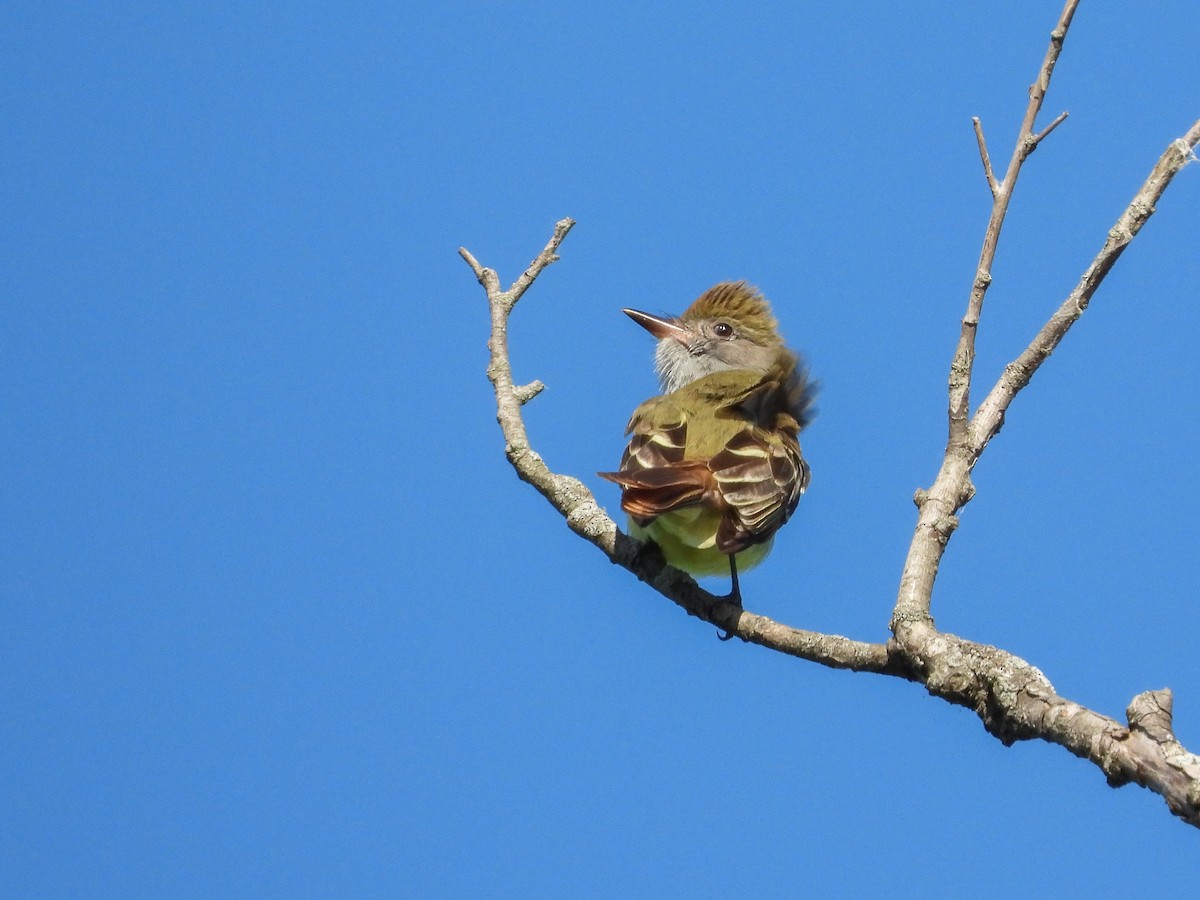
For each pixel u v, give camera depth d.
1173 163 8.07
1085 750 6.32
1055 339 8.23
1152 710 6.13
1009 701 6.85
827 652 8.04
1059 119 8.19
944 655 7.25
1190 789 5.81
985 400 8.30
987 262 8.13
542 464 10.42
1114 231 8.09
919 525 7.93
